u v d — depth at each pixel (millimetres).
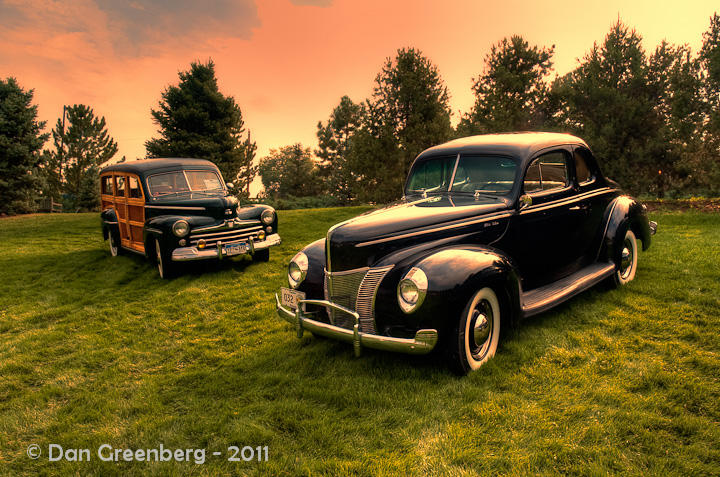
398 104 17125
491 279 3393
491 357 3676
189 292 6836
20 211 22375
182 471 2619
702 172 12914
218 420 3146
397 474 2439
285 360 4121
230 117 33438
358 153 17672
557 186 4676
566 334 4125
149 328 5410
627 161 13375
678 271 5785
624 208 5242
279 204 40812
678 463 2361
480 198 4289
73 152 37406
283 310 4039
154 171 8555
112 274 8438
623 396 3021
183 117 31391
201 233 7668
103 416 3328
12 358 4637
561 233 4621
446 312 3227
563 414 2887
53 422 3320
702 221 9766
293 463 2613
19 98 21328
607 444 2566
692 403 2904
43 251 11281
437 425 2889
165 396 3594
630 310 4613
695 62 12766
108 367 4340
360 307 3611
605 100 13609
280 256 9141
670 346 3734
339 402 3260
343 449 2697
